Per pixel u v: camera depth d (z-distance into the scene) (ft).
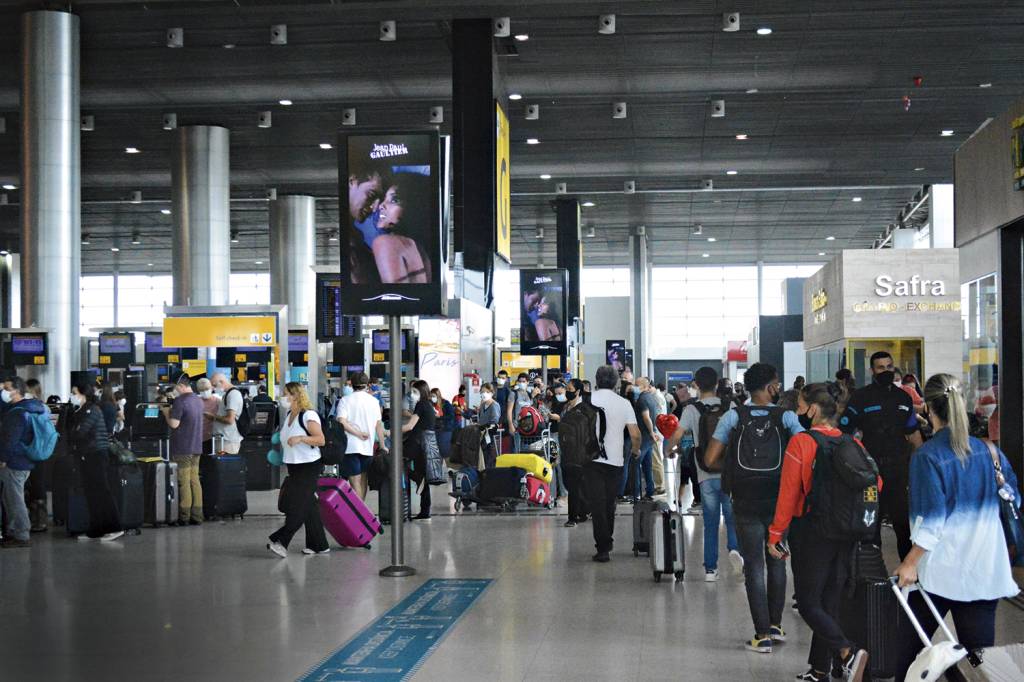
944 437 14.75
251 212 137.18
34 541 39.09
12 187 118.42
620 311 162.09
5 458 37.60
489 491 47.78
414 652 20.93
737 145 99.76
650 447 48.52
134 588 28.78
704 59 72.90
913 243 140.26
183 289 89.45
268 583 29.37
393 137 31.68
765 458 20.58
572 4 61.93
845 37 68.39
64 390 63.36
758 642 20.85
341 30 66.95
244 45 70.03
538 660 20.22
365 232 31.68
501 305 114.32
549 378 91.50
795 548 17.92
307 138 95.45
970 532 14.46
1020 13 63.82
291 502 34.50
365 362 83.76
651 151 102.22
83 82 78.13
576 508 42.24
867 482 16.67
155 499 42.68
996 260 29.81
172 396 48.16
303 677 19.07
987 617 14.61
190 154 89.86
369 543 36.35
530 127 92.38
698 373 29.40
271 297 122.42
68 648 21.67
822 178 115.14
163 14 64.44
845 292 76.74
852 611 16.78
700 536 38.50
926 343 75.97
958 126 92.17
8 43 69.10
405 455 44.06
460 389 76.84
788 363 128.06
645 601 26.21
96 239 160.86
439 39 68.64
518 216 141.69
